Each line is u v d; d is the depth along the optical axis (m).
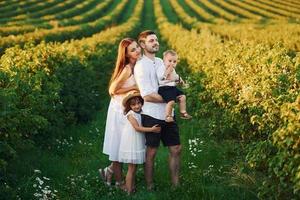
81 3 75.56
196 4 80.00
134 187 7.82
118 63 7.86
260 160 6.86
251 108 8.61
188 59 19.97
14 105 8.30
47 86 10.70
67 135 11.35
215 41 20.92
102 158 9.84
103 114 14.36
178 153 7.79
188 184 7.84
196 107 13.40
